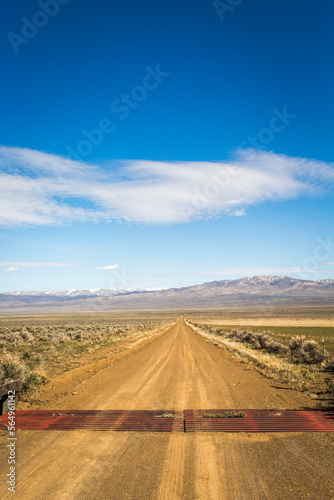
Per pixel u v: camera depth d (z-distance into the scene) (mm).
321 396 11484
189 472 5711
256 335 38906
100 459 6227
